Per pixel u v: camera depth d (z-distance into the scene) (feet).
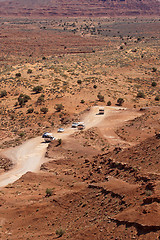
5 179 141.90
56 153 168.76
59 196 100.83
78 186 105.70
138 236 58.65
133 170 92.99
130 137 187.83
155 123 201.67
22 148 188.85
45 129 238.07
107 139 188.96
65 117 269.64
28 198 110.22
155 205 63.98
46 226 86.17
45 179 129.59
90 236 66.49
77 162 146.00
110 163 110.63
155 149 102.42
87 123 240.32
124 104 316.40
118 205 75.46
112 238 62.08
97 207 82.23
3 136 221.25
